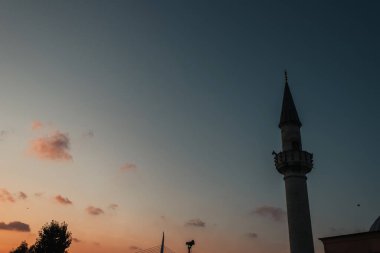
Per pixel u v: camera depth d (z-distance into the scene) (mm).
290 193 48094
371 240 39250
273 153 52531
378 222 48031
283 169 49750
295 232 45625
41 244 82375
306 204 47406
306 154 50000
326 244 43031
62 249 83625
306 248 44562
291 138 51750
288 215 47406
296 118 53406
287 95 56188
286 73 59094
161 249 69312
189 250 43906
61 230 84750
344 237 41312
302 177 48969
